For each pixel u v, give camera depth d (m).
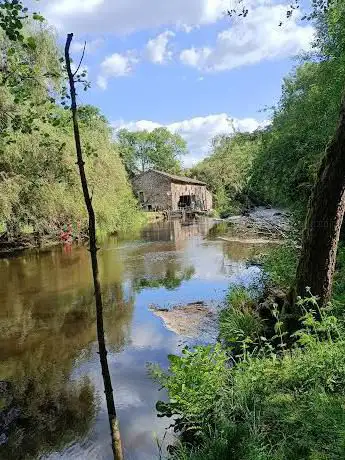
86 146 4.29
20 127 5.01
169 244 19.75
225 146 45.75
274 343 5.90
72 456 4.18
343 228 7.65
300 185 9.40
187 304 9.54
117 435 2.77
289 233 10.35
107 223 22.83
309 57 12.95
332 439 2.87
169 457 3.84
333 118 8.90
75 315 9.09
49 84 10.76
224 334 6.75
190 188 49.66
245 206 35.28
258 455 2.88
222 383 4.12
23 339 7.71
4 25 3.86
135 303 9.84
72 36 2.63
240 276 11.62
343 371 3.65
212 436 3.55
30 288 11.70
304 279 5.43
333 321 4.36
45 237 20.12
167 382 4.62
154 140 71.88
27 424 4.78
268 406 3.57
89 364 6.43
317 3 6.95
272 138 13.57
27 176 15.13
